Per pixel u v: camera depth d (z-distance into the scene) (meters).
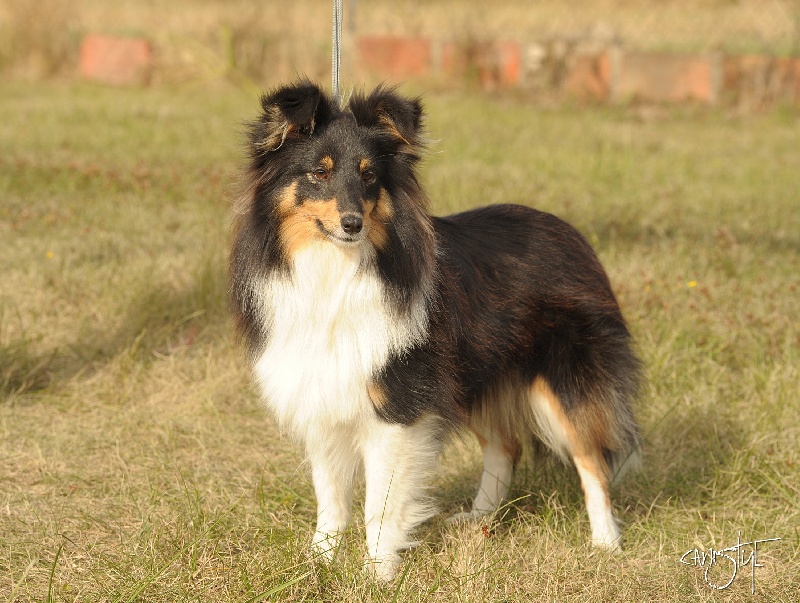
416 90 22.03
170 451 7.71
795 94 20.42
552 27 24.55
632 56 21.42
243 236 5.79
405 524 5.98
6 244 11.35
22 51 25.67
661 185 14.58
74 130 17.91
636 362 6.69
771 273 10.86
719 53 21.19
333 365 5.61
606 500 6.48
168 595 5.72
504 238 6.45
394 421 5.74
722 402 8.29
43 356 8.95
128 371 8.82
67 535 6.45
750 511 6.86
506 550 6.26
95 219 12.39
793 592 5.94
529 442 6.92
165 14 26.69
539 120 19.47
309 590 5.77
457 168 15.15
